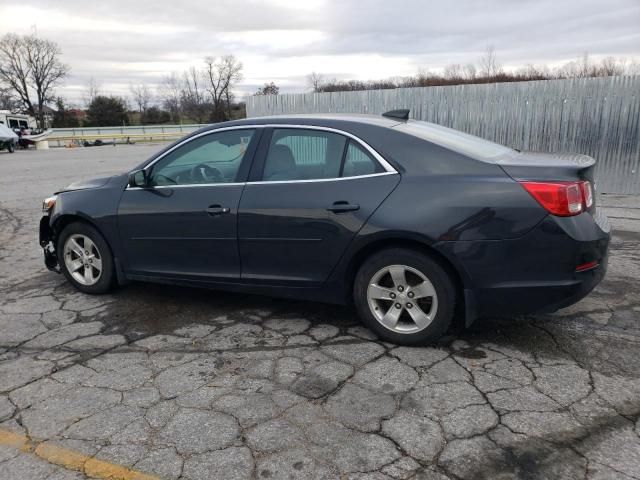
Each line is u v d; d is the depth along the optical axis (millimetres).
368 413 2814
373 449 2518
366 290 3580
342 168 3584
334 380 3168
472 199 3199
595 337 3658
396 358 3420
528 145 10336
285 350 3594
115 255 4516
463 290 3338
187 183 4133
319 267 3668
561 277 3131
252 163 3879
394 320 3557
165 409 2906
